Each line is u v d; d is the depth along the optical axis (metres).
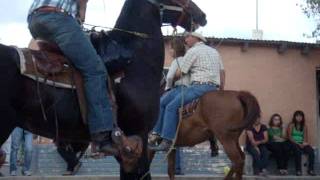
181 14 6.38
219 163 16.14
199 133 10.09
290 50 17.27
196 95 10.05
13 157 13.24
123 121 5.90
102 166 15.47
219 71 10.42
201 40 10.43
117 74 5.89
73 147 6.09
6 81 5.23
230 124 9.92
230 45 16.80
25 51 5.46
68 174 13.31
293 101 17.20
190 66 10.15
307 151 15.84
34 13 5.56
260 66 17.03
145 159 6.00
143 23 6.10
